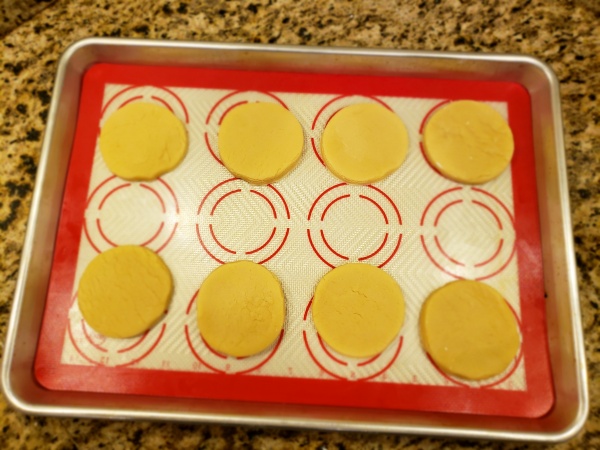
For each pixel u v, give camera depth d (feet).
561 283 1.17
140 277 1.20
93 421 1.16
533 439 1.06
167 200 1.28
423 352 1.18
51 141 1.24
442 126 1.30
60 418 1.16
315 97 1.35
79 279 1.22
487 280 1.23
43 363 1.17
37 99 1.38
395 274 1.23
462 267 1.24
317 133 1.33
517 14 1.43
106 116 1.34
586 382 1.08
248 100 1.35
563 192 1.21
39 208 1.20
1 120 1.36
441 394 1.15
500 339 1.16
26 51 1.42
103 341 1.18
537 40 1.41
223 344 1.15
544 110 1.30
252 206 1.28
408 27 1.42
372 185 1.29
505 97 1.36
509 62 1.31
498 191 1.28
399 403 1.14
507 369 1.16
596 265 1.24
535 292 1.22
